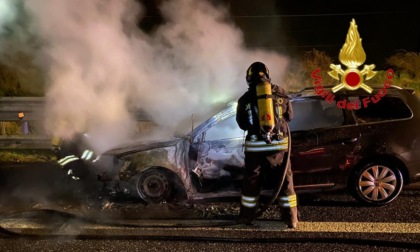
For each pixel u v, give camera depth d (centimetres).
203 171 517
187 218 493
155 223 480
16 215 515
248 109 457
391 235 434
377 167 511
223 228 463
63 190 604
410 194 552
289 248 412
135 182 533
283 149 452
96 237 447
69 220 495
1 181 657
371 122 516
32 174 690
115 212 518
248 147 457
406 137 510
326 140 508
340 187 515
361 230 447
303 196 554
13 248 427
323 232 445
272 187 503
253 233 448
